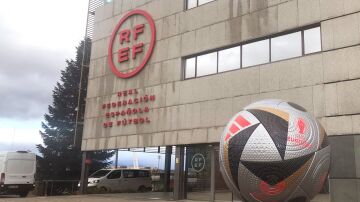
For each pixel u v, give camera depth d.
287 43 16.86
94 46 26.28
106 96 24.59
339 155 14.38
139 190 29.08
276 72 16.80
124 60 23.86
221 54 19.30
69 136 39.25
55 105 40.97
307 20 16.14
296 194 7.88
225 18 19.20
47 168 38.75
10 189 25.16
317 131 8.16
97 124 24.80
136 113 22.50
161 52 21.89
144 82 22.45
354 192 13.87
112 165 39.97
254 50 17.98
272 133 7.86
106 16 25.95
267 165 7.75
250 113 8.35
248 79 17.73
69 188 28.08
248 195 8.16
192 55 20.50
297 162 7.71
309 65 15.78
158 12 22.55
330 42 15.30
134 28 23.77
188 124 19.78
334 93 14.89
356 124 14.16
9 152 25.56
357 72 14.43
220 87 18.77
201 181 19.27
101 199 20.59
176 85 20.77
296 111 8.34
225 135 8.49
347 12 15.03
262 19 17.69
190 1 21.16
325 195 14.48
